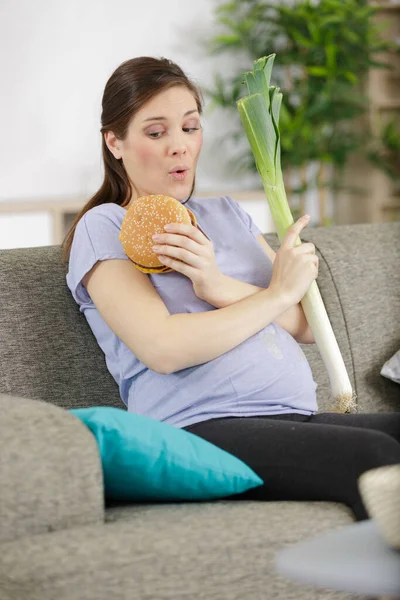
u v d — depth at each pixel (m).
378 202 6.84
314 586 1.59
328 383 2.52
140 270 2.04
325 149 6.46
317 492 1.73
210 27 6.49
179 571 1.46
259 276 2.22
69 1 6.10
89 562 1.43
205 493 1.73
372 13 6.39
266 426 1.86
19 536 1.51
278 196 2.16
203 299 2.05
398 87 6.79
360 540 1.18
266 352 2.04
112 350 2.14
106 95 2.25
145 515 1.66
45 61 6.06
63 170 6.14
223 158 6.61
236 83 6.50
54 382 2.21
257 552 1.52
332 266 2.61
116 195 2.28
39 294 2.23
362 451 1.70
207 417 1.97
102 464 1.67
